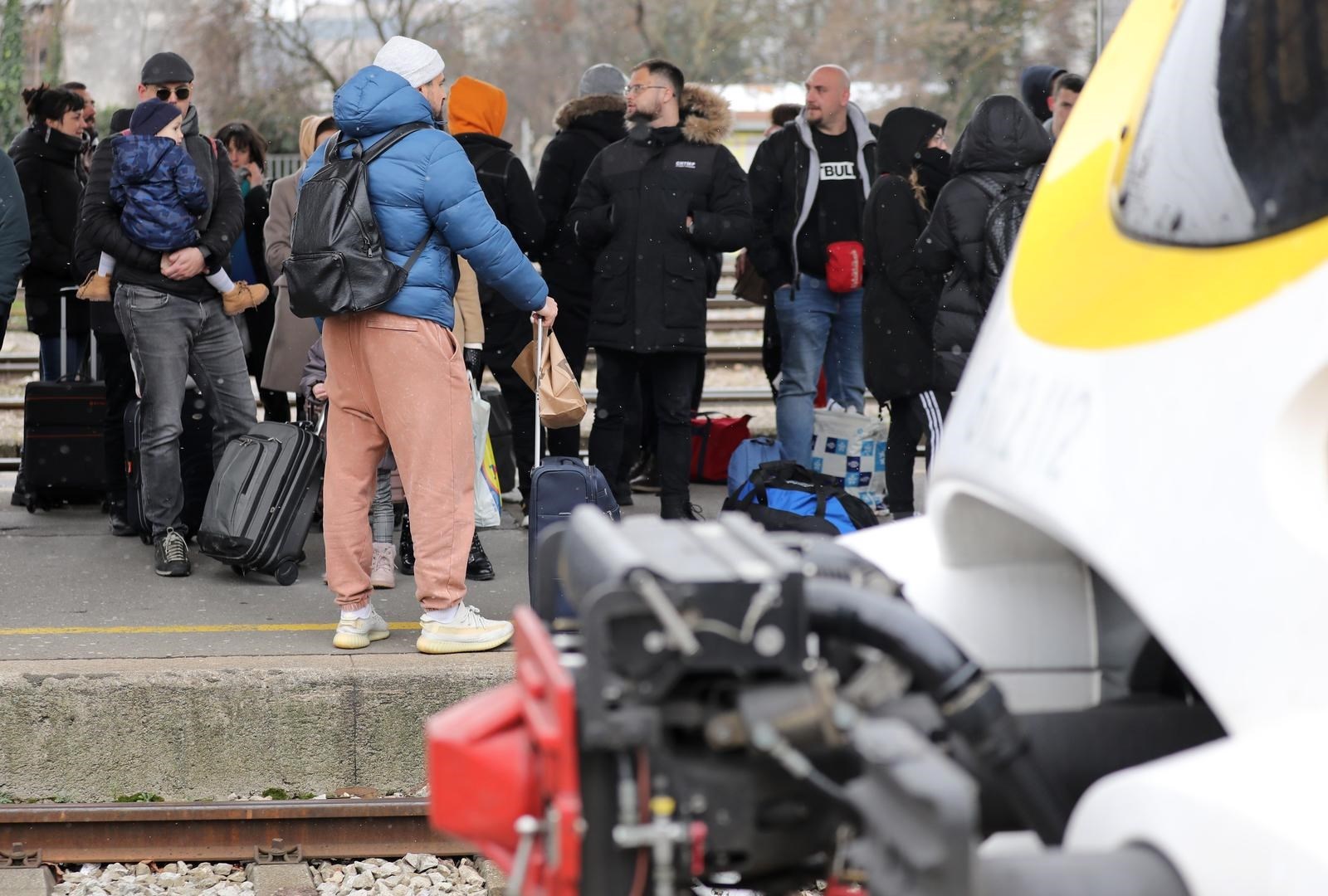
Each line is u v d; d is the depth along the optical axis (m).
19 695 9.95
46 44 76.00
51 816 9.41
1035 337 4.93
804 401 15.73
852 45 77.06
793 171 15.41
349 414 10.84
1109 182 5.23
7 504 16.69
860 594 4.53
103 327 14.37
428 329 10.45
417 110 10.38
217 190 13.39
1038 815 4.48
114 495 14.95
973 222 11.77
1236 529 3.94
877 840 3.71
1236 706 3.89
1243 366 4.03
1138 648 5.29
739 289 18.06
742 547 4.32
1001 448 4.78
